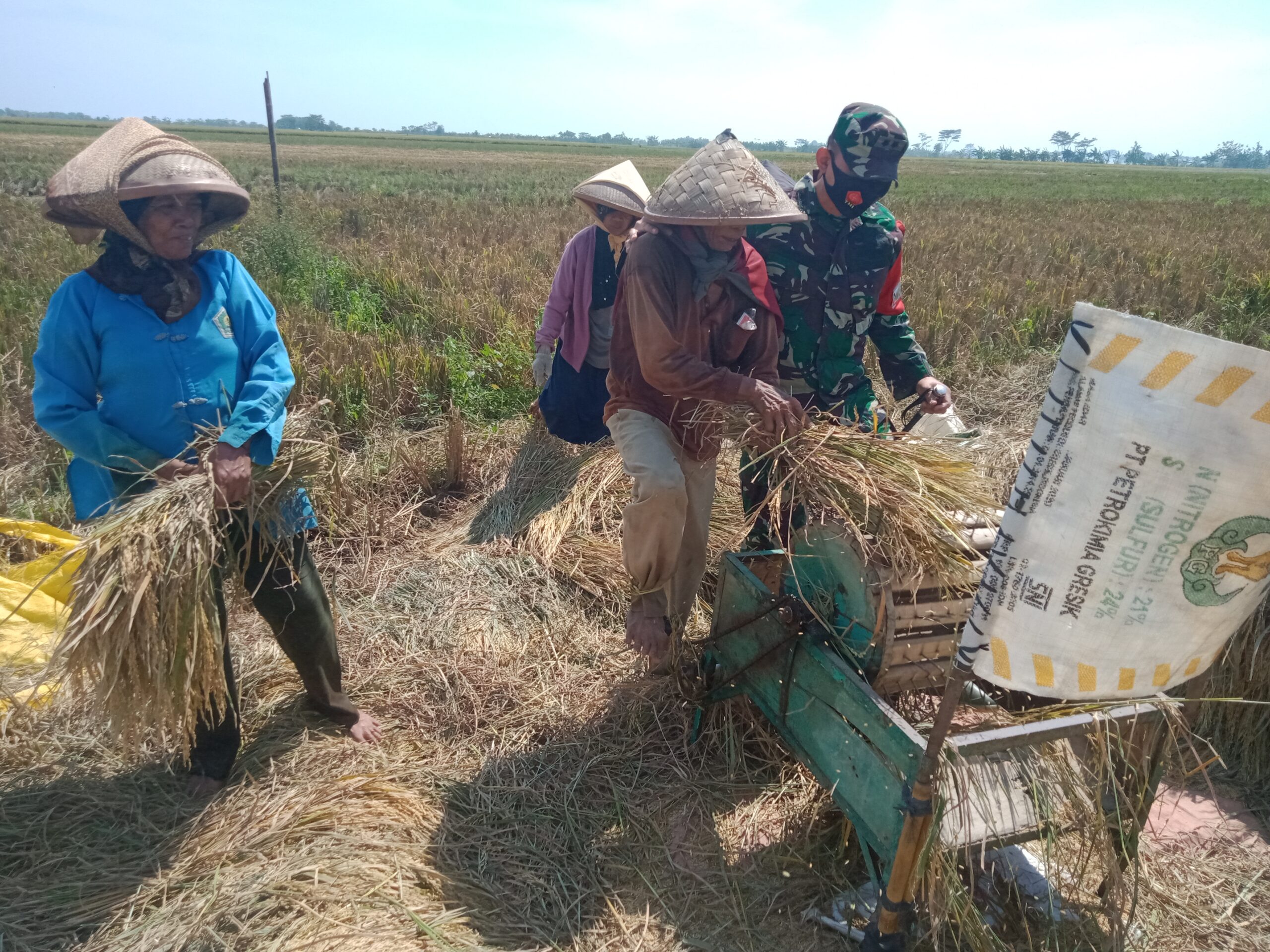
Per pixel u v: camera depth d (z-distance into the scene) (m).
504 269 11.47
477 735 3.19
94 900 2.42
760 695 2.82
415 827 2.74
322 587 3.01
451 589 4.09
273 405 2.60
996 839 2.15
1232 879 2.67
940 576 2.38
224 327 2.66
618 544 4.39
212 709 2.75
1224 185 58.25
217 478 2.47
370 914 2.41
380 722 3.23
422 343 7.89
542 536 4.46
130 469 2.60
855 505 2.39
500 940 2.39
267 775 2.91
